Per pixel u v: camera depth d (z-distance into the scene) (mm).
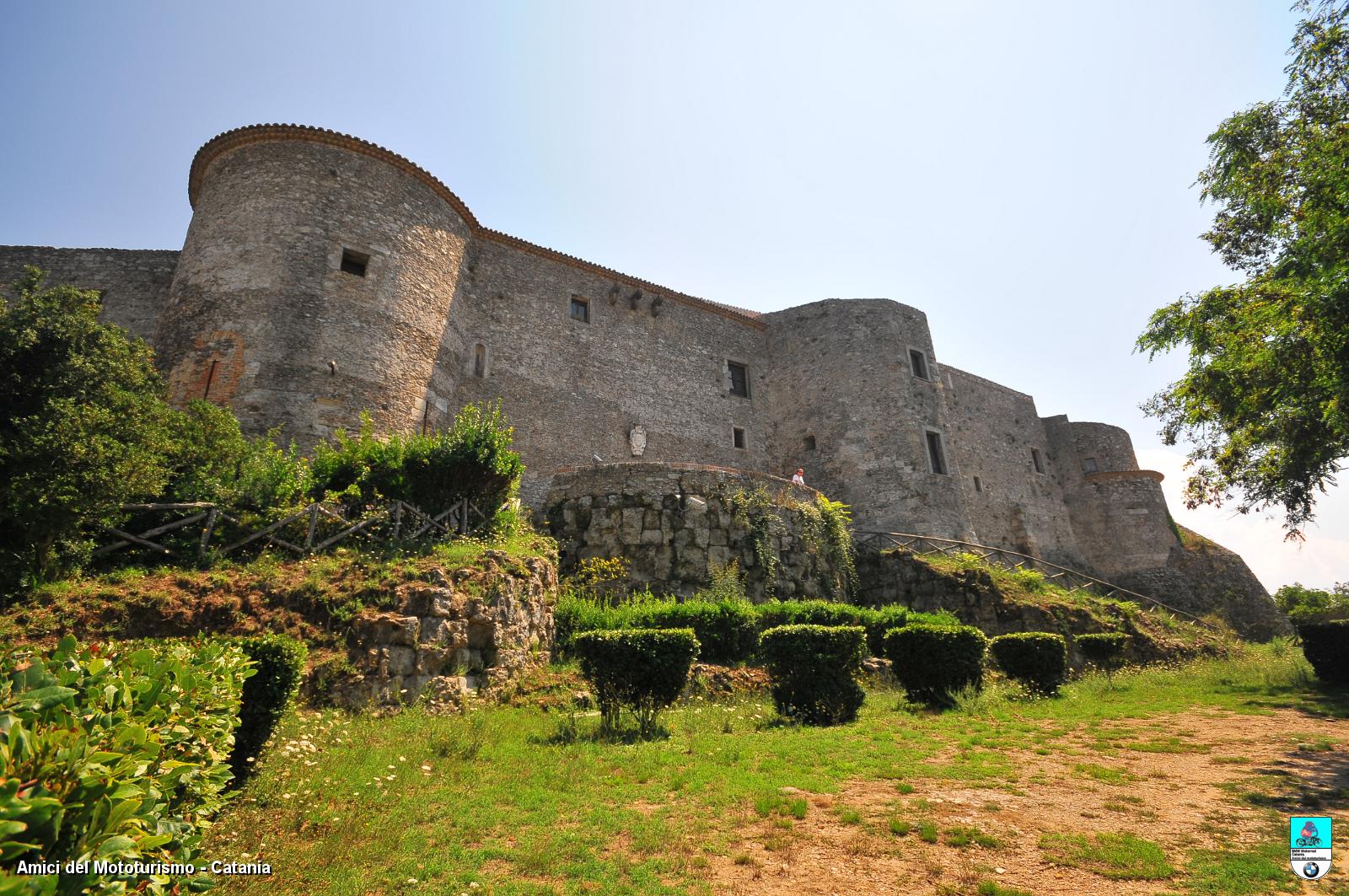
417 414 17344
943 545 22641
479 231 21594
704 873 3900
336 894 3566
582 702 9156
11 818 1854
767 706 9414
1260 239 12016
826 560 18312
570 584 14367
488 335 20938
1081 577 26719
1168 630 20109
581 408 22344
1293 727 8211
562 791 5414
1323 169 9148
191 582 8438
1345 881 3643
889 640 10797
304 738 5805
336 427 15492
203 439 10977
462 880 3791
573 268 24047
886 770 6094
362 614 8398
